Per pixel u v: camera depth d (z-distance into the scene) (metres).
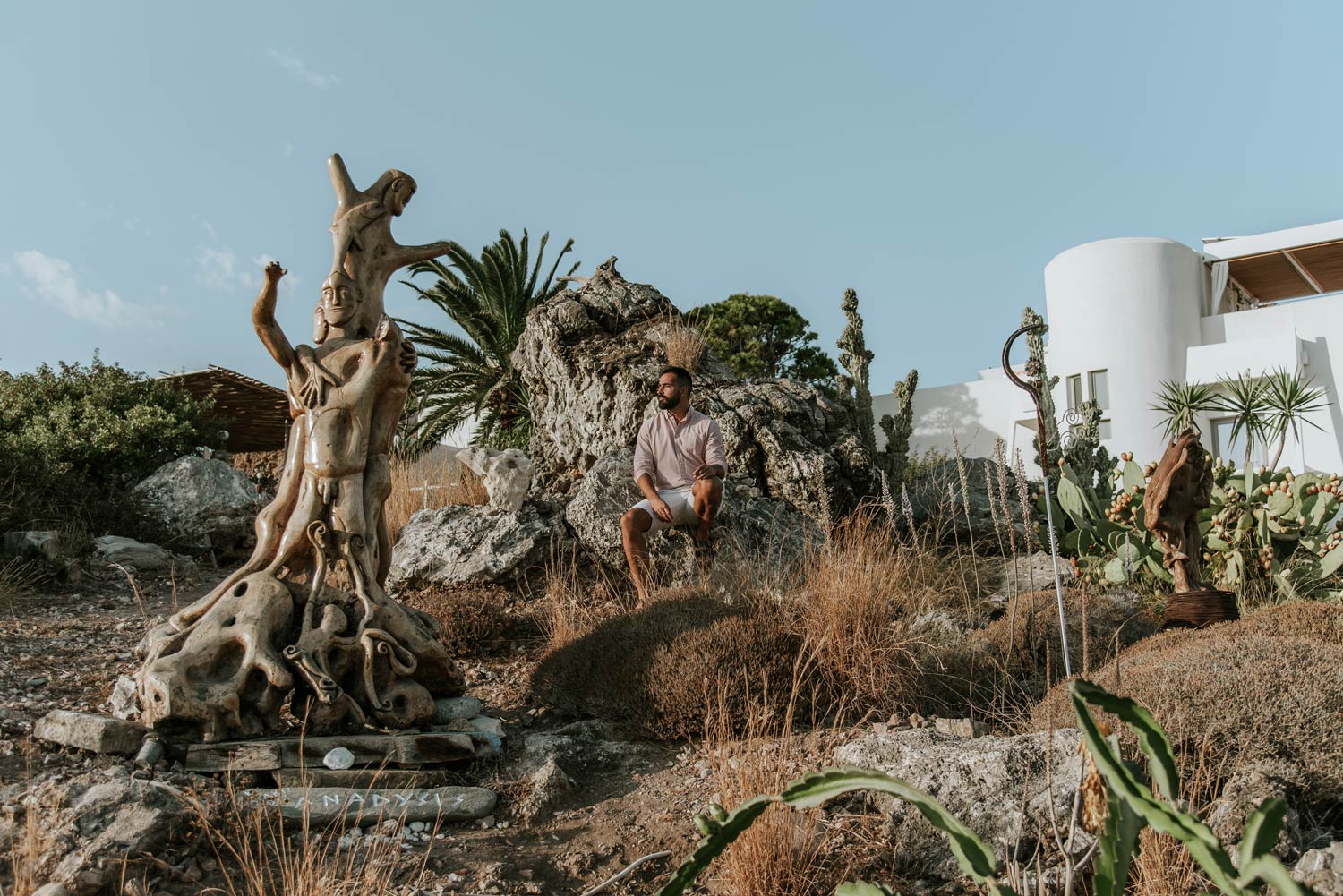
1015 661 5.45
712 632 5.12
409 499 9.66
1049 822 3.50
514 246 18.98
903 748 4.06
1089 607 6.10
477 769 4.60
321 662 4.55
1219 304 20.89
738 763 4.04
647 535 7.70
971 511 8.68
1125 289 19.94
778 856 3.49
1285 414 14.93
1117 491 9.14
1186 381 19.47
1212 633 4.93
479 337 18.55
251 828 3.71
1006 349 5.70
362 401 4.96
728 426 8.66
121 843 3.37
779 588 6.05
